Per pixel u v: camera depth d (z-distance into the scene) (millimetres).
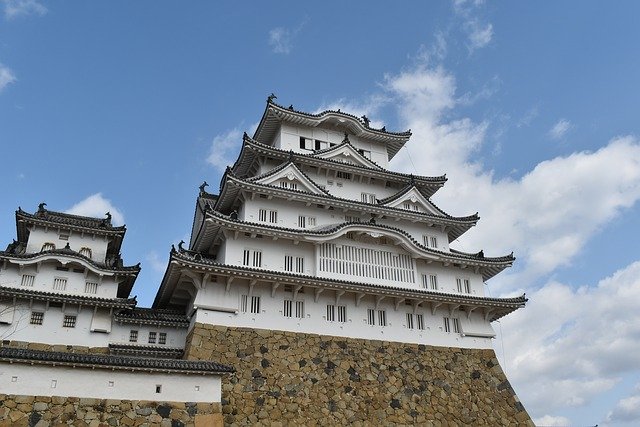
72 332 36188
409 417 36969
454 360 41406
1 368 25172
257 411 33125
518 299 43938
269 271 37125
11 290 34938
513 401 40938
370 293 40094
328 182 47844
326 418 34594
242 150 46469
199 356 34188
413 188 48000
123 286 42094
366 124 53844
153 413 26828
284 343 36875
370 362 38469
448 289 45031
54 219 41125
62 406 25406
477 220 48281
